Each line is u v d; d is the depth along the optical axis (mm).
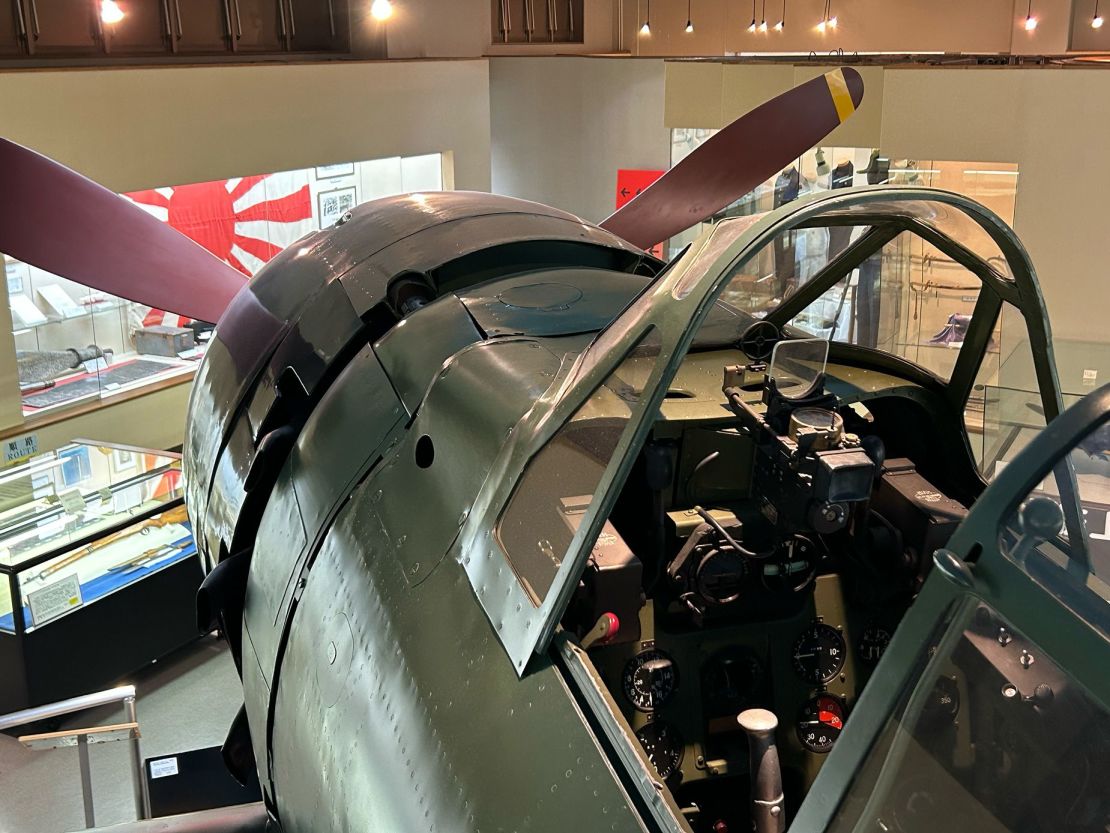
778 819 1537
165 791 3680
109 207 2803
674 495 1803
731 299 4336
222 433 2359
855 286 4215
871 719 936
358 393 2027
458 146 8359
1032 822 890
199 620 2168
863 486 1613
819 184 6176
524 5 9844
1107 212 5402
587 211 8312
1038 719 889
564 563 1356
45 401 6223
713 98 6547
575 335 1949
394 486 1806
